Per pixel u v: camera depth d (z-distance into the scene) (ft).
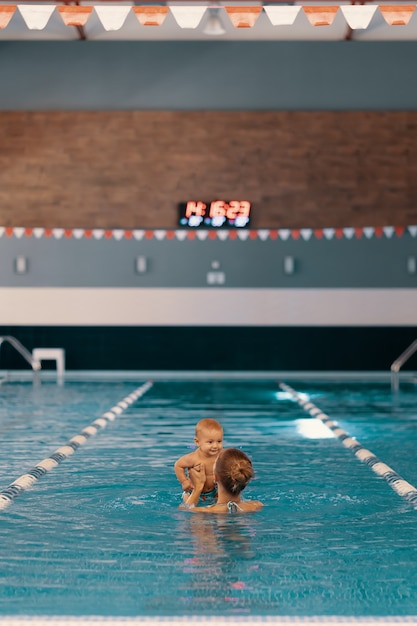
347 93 48.65
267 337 48.39
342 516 13.80
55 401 33.09
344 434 23.44
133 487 16.17
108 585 10.16
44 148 48.47
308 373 48.01
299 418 27.55
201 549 11.75
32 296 48.16
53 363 47.88
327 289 48.39
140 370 48.08
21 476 17.08
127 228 48.47
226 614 9.14
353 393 36.76
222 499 14.52
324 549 11.78
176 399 34.06
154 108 48.73
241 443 22.15
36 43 48.60
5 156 48.32
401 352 48.11
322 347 48.24
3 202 48.24
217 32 44.04
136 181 48.60
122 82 48.73
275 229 48.39
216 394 36.27
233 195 48.57
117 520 13.51
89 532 12.75
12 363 47.88
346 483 16.63
